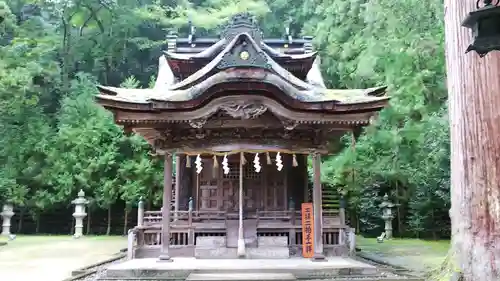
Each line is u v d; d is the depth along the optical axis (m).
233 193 15.78
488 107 7.71
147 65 35.69
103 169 26.61
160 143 12.70
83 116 28.55
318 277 10.59
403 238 23.03
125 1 33.22
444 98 20.09
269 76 11.56
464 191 7.99
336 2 24.86
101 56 33.28
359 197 23.81
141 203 14.27
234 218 14.99
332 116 12.05
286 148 12.61
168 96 11.88
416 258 14.27
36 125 28.16
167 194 12.48
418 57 19.45
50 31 32.44
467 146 7.95
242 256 12.95
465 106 8.04
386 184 24.03
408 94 19.45
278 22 33.88
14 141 27.41
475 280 7.58
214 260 12.58
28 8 34.41
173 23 31.30
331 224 14.18
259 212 14.38
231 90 11.59
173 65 15.55
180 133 12.80
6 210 24.97
